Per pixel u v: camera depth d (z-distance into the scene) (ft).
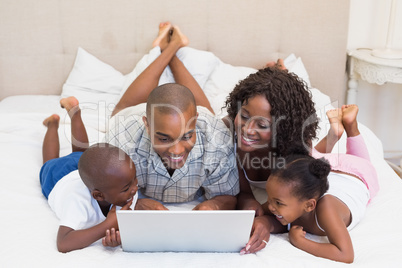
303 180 3.62
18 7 7.08
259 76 4.19
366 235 3.85
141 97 6.02
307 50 7.50
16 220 3.92
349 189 4.11
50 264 3.28
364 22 7.73
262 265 3.33
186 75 6.28
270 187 3.72
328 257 3.53
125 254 3.48
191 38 7.39
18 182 4.62
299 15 7.33
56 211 4.00
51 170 4.48
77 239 3.58
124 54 7.43
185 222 3.38
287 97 4.05
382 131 8.37
